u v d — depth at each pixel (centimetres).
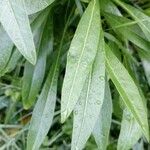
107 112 21
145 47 21
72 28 25
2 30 19
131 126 20
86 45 17
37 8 16
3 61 19
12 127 27
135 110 18
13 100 26
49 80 21
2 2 15
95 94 18
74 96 17
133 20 22
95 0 18
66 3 24
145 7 27
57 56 21
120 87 18
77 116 18
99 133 21
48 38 22
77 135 18
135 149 27
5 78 26
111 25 21
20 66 25
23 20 15
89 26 17
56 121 28
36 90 22
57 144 28
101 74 18
